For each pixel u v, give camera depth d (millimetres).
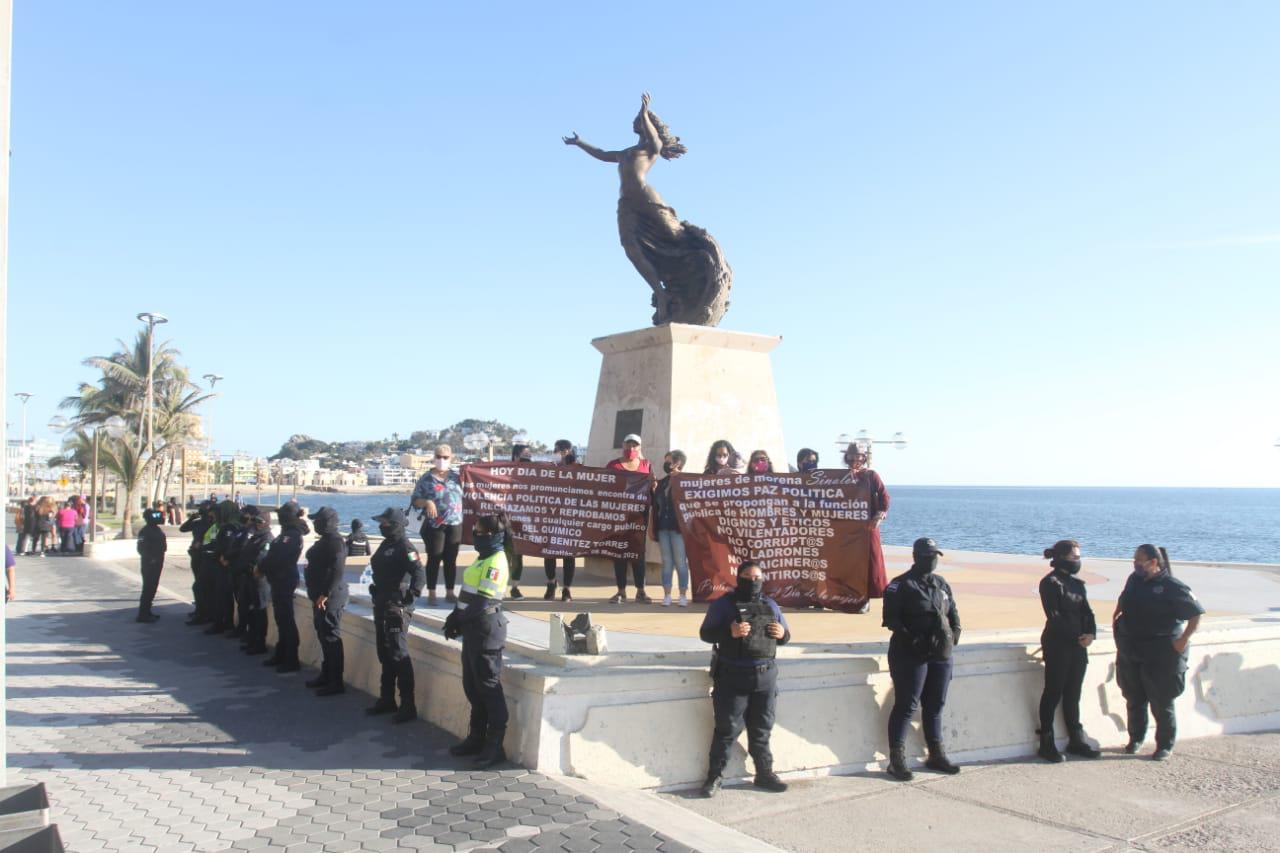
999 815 6402
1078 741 7945
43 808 3850
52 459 57688
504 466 10695
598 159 13883
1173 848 5855
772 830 5984
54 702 8812
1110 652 8539
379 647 8008
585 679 6508
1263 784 7203
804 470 10766
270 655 11633
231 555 12797
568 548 10578
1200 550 55156
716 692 6621
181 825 5410
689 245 13273
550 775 6320
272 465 168750
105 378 49938
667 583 10336
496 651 6574
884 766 7387
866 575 9789
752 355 13102
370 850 5004
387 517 7949
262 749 7082
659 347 12648
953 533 75625
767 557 9938
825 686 7266
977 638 8281
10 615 15273
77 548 31031
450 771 6438
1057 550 7945
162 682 9820
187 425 51812
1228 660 9086
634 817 5551
